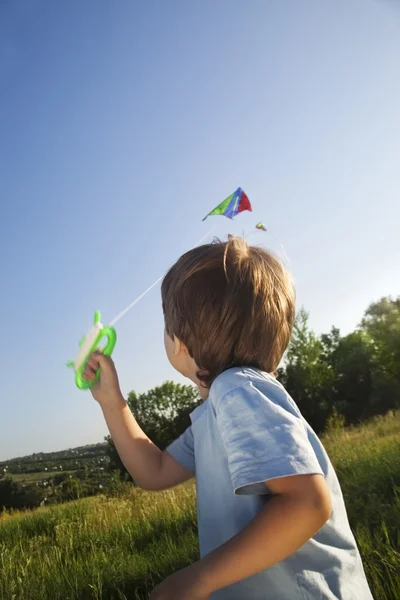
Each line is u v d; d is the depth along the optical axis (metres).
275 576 1.00
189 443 1.52
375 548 2.85
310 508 0.91
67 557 4.12
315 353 29.91
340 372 33.91
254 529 0.91
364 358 33.56
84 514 6.14
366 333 35.09
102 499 7.00
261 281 1.17
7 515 7.23
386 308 34.53
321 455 1.16
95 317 1.43
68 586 3.44
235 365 1.16
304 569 1.02
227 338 1.15
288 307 1.22
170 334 1.26
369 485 4.19
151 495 6.84
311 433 1.17
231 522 1.10
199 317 1.17
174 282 1.23
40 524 6.04
